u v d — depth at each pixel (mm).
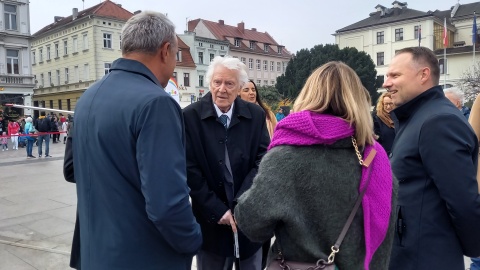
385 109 3525
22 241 4398
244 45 57781
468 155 1679
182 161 1476
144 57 1610
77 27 38094
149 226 1517
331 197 1329
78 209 1686
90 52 36875
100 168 1518
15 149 17859
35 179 8531
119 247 1503
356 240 1356
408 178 1834
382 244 1443
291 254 1385
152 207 1390
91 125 1547
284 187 1318
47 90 42781
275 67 62375
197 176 2312
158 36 1600
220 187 2361
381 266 1441
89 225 1597
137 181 1478
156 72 1658
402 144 1871
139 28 1593
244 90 3799
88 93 1639
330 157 1344
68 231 4777
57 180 8383
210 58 48906
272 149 1406
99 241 1556
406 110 1962
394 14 50031
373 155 1403
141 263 1513
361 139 1379
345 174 1337
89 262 1604
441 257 1748
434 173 1691
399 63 1978
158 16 1656
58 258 3846
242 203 1405
